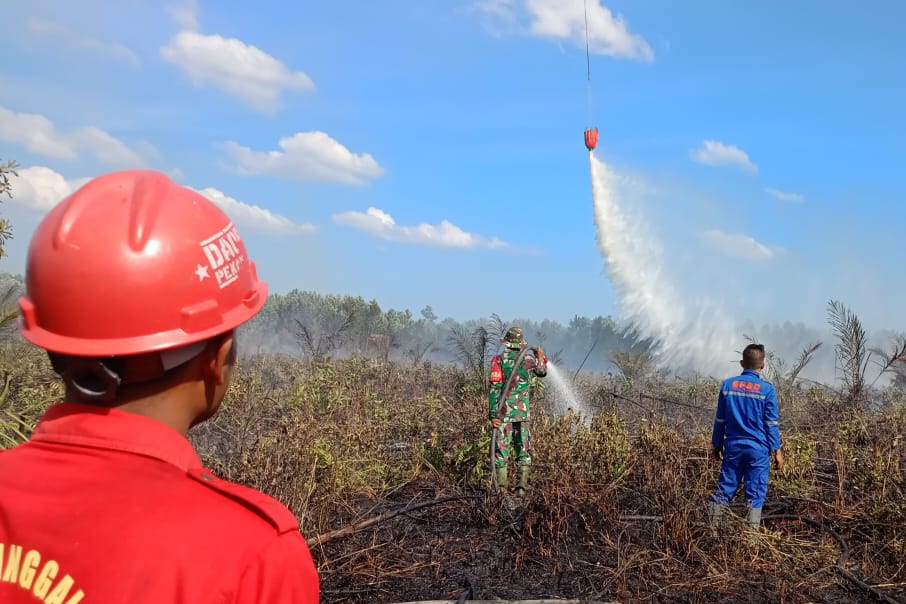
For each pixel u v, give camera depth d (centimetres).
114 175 125
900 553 544
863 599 502
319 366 1313
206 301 117
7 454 115
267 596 101
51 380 718
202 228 121
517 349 705
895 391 1160
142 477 107
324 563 514
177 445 114
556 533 564
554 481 609
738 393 604
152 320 111
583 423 775
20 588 100
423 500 695
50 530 101
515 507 639
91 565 98
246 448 646
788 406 1020
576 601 477
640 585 507
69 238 112
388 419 959
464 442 807
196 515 104
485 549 567
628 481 699
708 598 492
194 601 97
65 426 112
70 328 110
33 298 114
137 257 111
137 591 97
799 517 628
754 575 523
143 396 115
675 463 669
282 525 108
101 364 108
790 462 711
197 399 122
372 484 721
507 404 684
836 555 564
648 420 834
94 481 106
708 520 585
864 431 806
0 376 677
